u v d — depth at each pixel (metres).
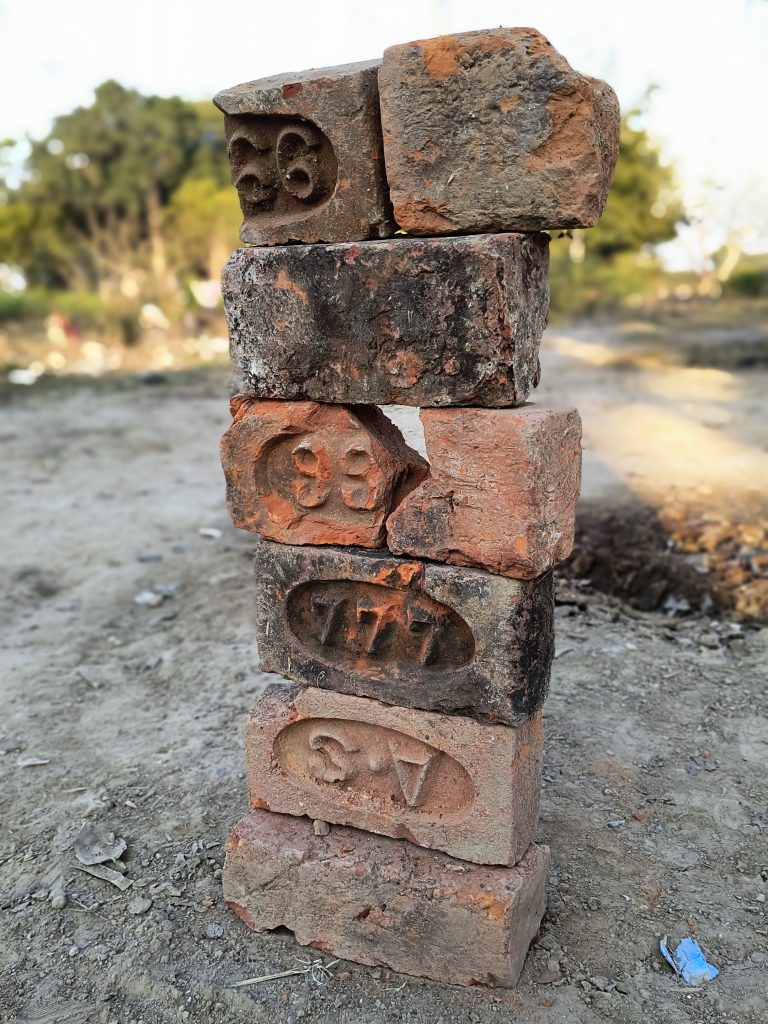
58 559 1.67
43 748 1.06
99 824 0.90
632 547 1.54
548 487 0.59
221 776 0.97
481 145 0.55
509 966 0.66
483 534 0.60
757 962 0.70
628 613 1.34
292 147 0.61
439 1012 0.66
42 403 3.14
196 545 1.72
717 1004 0.66
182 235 5.79
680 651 1.20
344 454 0.63
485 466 0.58
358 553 0.65
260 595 0.70
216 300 5.07
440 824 0.68
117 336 4.58
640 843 0.83
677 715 1.04
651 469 1.98
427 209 0.57
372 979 0.70
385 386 0.60
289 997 0.68
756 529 1.59
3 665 1.27
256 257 0.62
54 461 2.37
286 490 0.67
